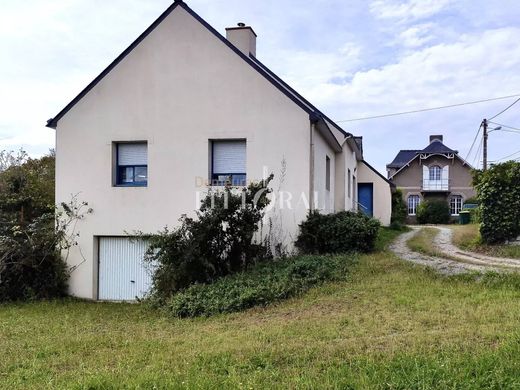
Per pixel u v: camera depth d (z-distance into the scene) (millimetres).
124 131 13805
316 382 4988
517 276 9227
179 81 13422
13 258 13703
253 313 8977
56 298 13828
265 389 4926
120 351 7105
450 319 7039
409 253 13469
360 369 5195
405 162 52219
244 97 12930
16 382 5914
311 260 11039
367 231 12484
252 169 12773
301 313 8398
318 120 12555
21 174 18312
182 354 6512
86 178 14078
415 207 44125
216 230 11305
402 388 4727
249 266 11414
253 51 17531
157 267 11773
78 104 14188
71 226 14109
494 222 14000
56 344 7836
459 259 12117
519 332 6004
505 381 4719
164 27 13570
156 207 13484
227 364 5871
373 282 9742
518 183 13883
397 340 6141
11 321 10430
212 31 13219
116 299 13875
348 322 7367
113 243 14016
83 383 5430
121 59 13867
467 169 44469
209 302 9719
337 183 17875
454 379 4773
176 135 13391
